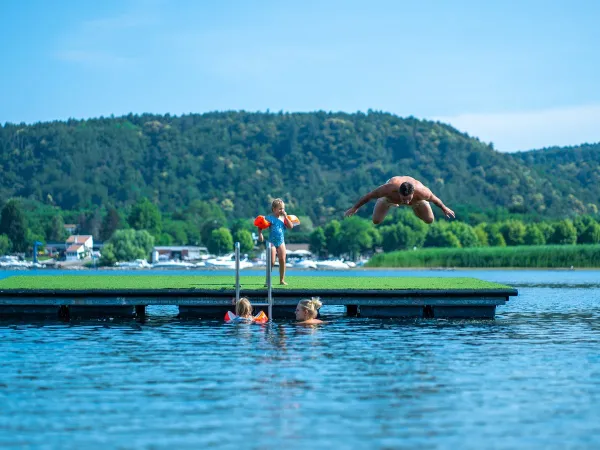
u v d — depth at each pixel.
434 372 24.52
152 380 23.12
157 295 39.44
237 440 17.00
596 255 171.25
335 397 20.88
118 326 36.69
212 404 20.09
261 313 38.22
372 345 30.36
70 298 39.62
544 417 18.89
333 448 16.48
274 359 26.83
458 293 40.19
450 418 18.80
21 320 39.09
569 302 59.75
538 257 177.38
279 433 17.53
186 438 17.16
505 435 17.39
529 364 26.09
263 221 39.50
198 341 31.33
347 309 43.84
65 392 21.50
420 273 188.25
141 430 17.77
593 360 27.02
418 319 40.25
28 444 16.72
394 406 19.91
